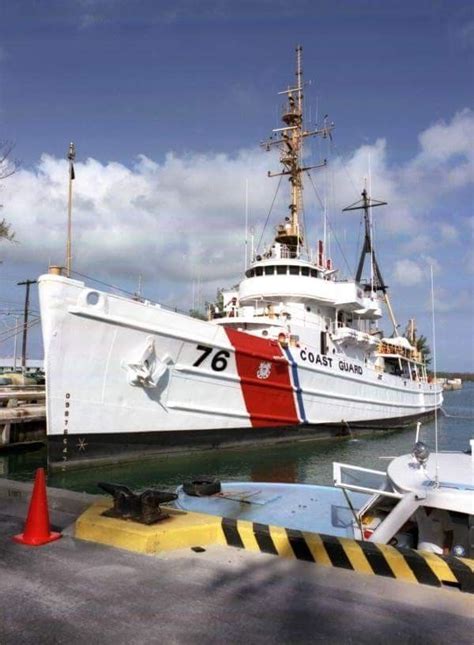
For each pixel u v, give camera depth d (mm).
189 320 17516
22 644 3365
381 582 4414
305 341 23156
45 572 4527
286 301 24438
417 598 4125
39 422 21969
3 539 5375
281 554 4988
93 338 15500
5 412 20359
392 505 6281
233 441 19812
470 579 4281
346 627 3650
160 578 4422
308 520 7031
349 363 25422
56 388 15133
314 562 4832
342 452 21656
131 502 5582
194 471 16812
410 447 23938
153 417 17203
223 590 4211
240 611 3859
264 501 7883
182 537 5188
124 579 4391
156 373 16703
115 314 15719
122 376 16281
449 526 5312
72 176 20156
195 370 17938
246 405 19859
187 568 4645
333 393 24062
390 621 3748
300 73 28438
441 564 4398
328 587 4301
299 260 24641
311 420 22797
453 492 5145
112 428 16297
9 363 62906
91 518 5523
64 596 4070
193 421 18297
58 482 14805
